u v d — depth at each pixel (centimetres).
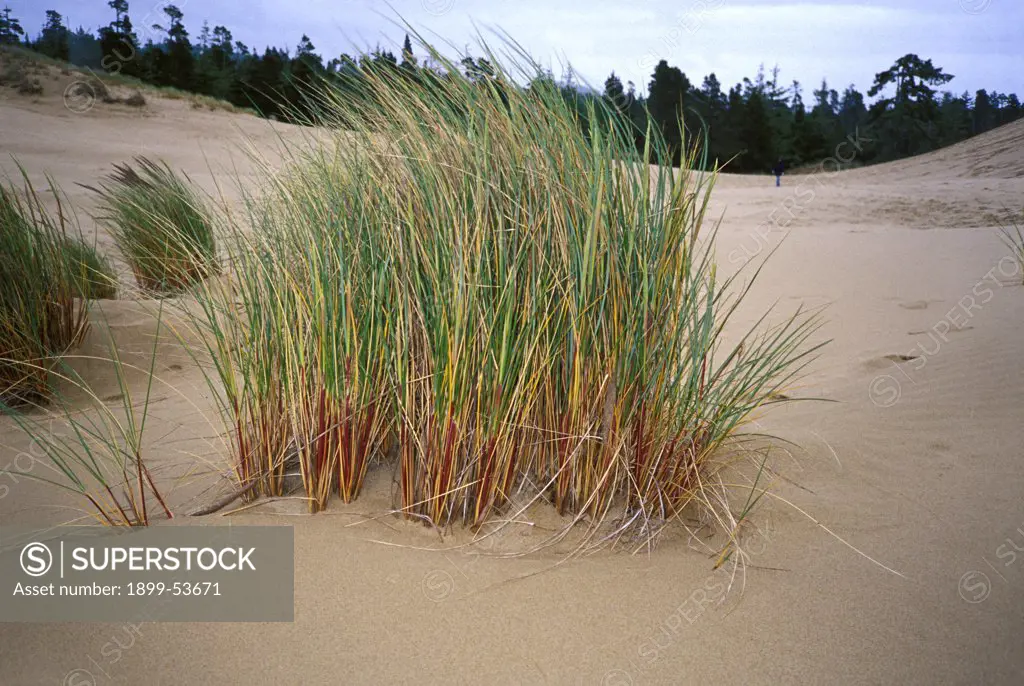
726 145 4809
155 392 406
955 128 6072
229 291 286
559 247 250
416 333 256
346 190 278
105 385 413
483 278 247
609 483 256
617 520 254
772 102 4978
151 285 572
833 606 217
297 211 282
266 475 273
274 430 271
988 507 276
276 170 296
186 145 2250
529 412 257
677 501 261
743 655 196
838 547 249
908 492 290
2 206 424
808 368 461
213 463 304
